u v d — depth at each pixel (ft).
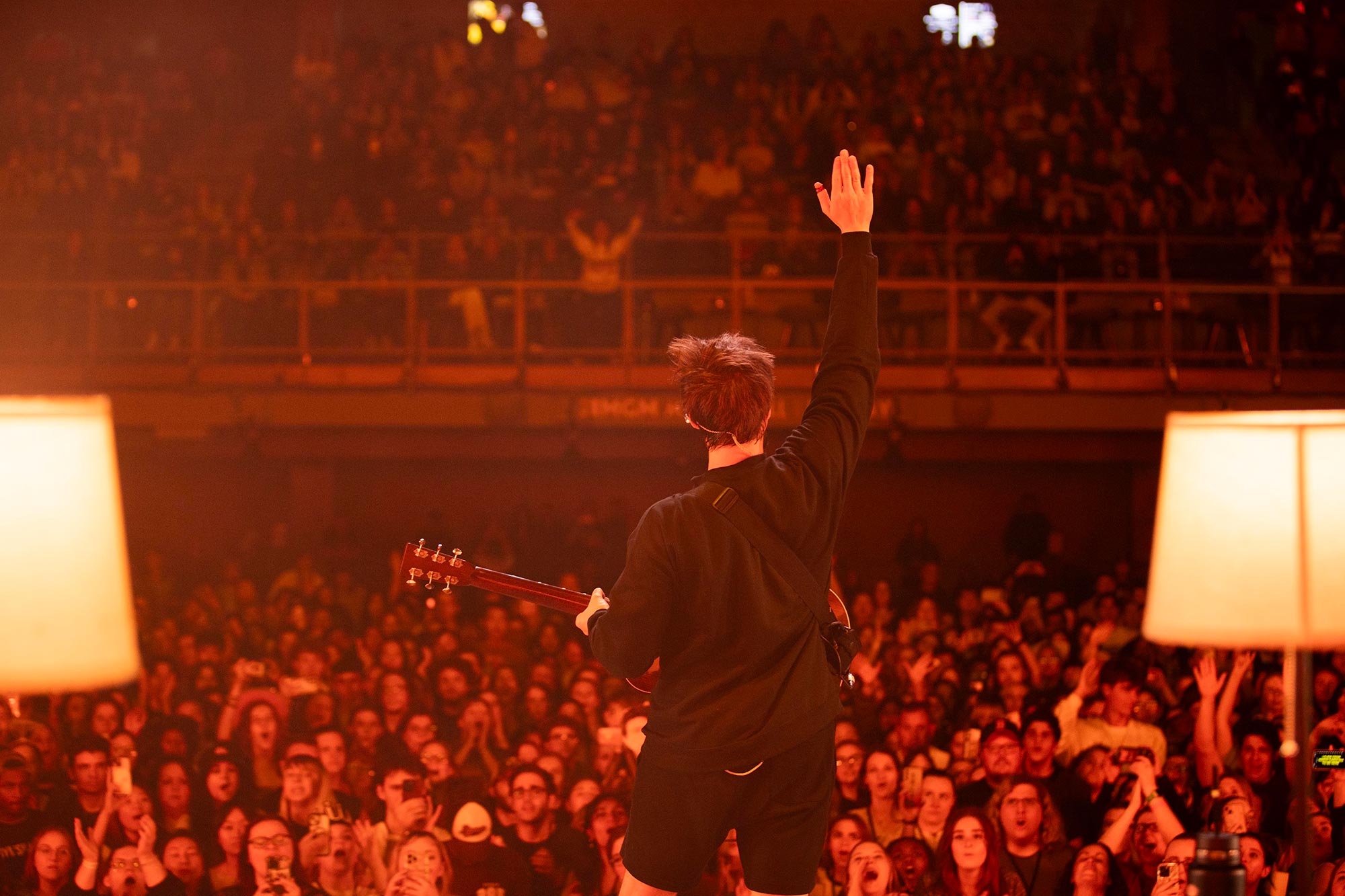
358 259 45.44
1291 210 46.34
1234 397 41.11
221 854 18.66
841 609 8.59
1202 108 56.90
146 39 56.49
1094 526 46.29
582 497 46.52
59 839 18.28
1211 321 43.01
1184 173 48.44
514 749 20.98
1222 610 7.82
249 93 55.62
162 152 51.13
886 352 41.96
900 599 38.22
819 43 54.08
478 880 18.20
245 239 44.34
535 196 47.47
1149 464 43.47
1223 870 7.66
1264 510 7.82
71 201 48.03
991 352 41.65
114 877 18.24
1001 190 47.01
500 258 43.68
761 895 8.13
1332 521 7.74
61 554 6.40
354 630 33.06
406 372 41.73
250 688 22.99
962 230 45.27
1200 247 44.60
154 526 46.65
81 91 52.19
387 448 42.57
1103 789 18.83
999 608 31.71
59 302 44.96
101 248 45.11
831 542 8.23
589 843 18.67
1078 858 17.65
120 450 42.39
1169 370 40.98
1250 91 56.49
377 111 50.98
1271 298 41.45
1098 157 47.16
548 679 25.72
